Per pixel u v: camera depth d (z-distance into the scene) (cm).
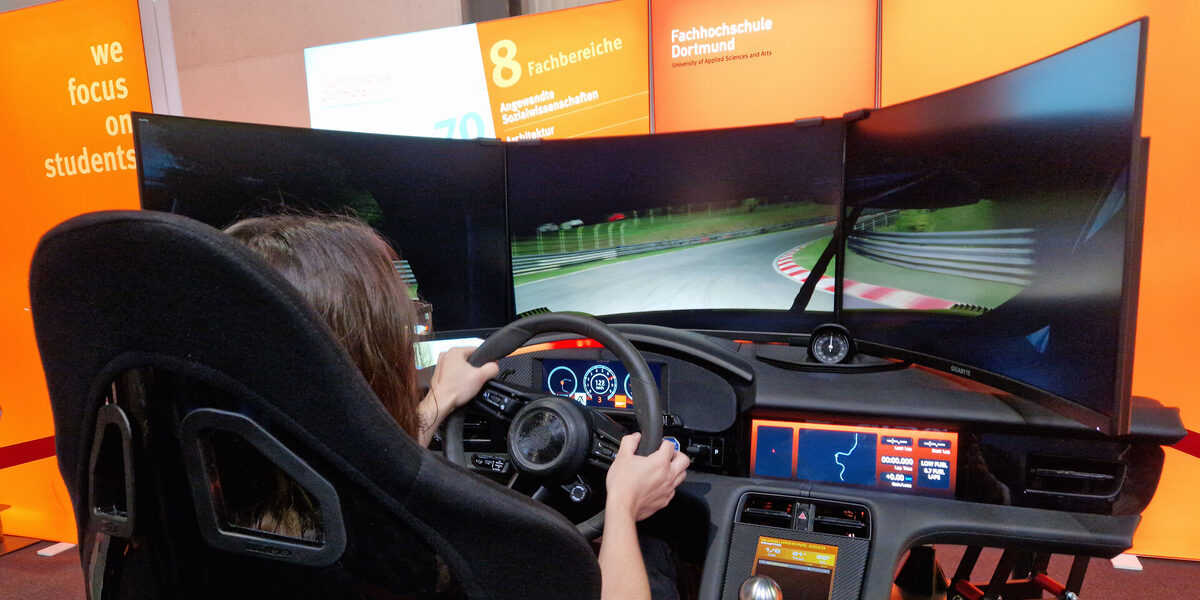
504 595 53
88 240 46
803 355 159
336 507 49
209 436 50
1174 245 240
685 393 138
